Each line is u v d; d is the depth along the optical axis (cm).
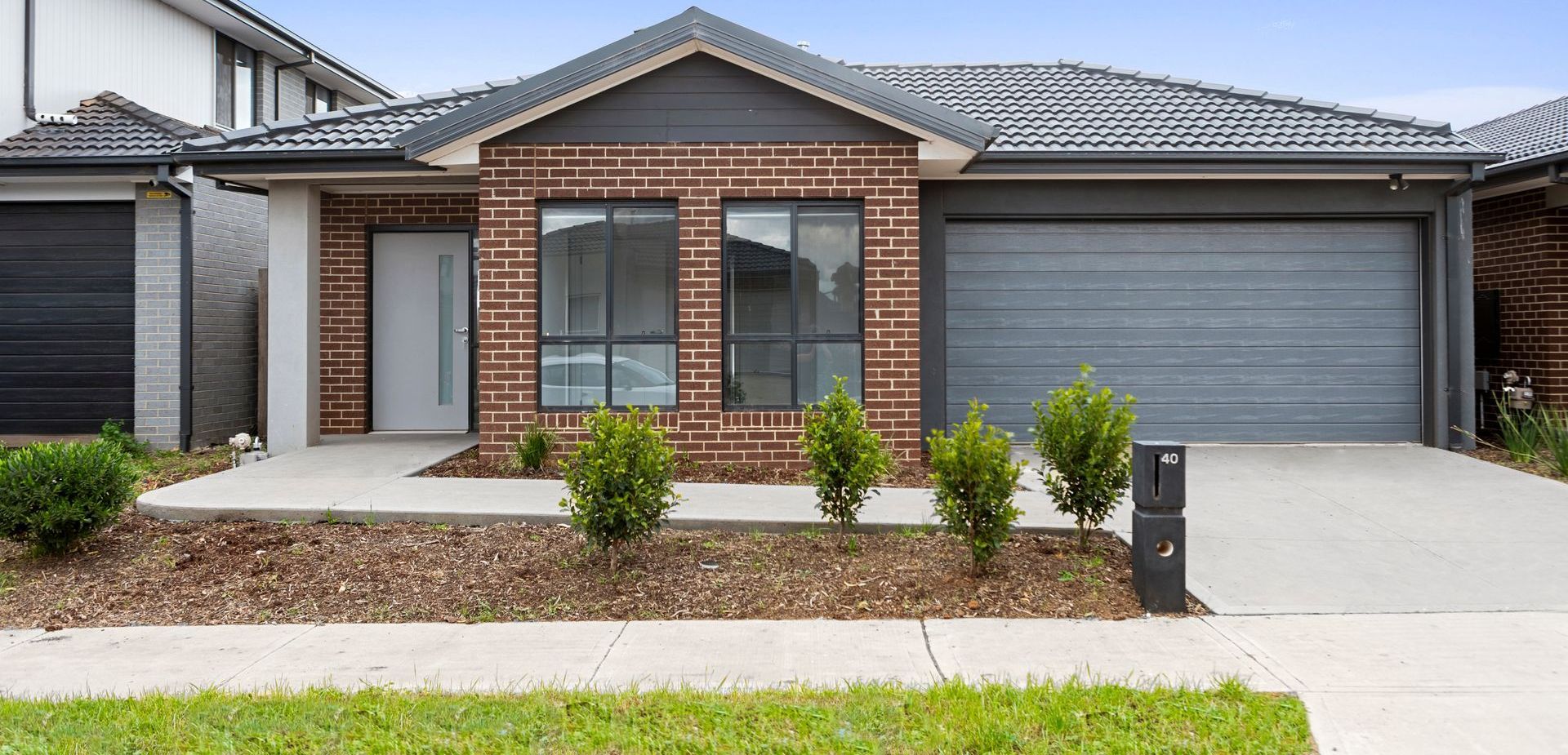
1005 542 702
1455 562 691
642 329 1002
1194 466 1009
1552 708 445
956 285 1132
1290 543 737
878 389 983
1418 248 1131
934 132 961
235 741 414
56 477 702
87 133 1238
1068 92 1262
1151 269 1133
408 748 405
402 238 1234
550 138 986
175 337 1209
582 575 656
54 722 437
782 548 705
